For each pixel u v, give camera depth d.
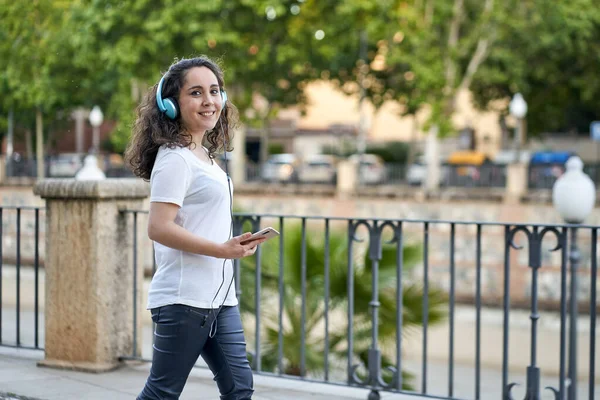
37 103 24.67
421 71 31.92
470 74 33.75
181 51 31.42
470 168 28.42
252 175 32.81
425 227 5.80
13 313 19.19
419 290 10.48
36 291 6.85
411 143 39.12
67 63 27.06
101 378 5.89
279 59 31.77
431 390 17.27
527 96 39.94
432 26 33.53
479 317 5.59
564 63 38.06
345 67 37.94
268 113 38.47
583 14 34.50
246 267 10.75
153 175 3.47
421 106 34.19
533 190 27.06
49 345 6.24
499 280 25.48
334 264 10.46
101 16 28.98
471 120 46.56
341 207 29.25
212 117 3.58
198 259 3.50
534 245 5.41
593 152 45.59
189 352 3.52
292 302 10.84
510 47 35.81
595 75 37.38
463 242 26.14
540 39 34.84
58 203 6.18
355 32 33.25
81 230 6.12
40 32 24.12
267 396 5.60
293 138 57.41
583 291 24.36
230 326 3.64
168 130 3.51
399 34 34.41
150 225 3.44
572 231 10.75
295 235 10.67
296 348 10.56
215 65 3.65
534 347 5.45
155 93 3.62
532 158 38.50
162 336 3.53
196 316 3.49
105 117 34.12
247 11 31.20
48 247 6.23
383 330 10.50
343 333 10.71
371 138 53.56
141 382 5.81
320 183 30.64
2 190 27.34
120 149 31.50
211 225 3.51
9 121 25.62
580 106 41.91
